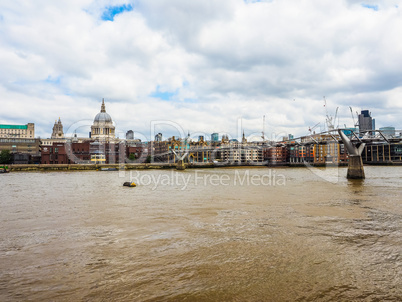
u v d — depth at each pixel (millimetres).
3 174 106438
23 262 15953
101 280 13648
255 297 12000
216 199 39031
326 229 22641
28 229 23172
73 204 35312
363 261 15922
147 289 12734
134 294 12305
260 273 14336
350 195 42594
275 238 20219
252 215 28125
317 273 14336
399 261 15938
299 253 17172
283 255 16828
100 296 12156
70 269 14945
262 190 49844
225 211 30281
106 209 31703
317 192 46406
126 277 13945
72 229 23078
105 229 23016
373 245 18688
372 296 12117
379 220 25750
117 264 15586
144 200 38406
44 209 31891
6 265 15539
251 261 15906
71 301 11750
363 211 30000
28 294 12320
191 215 28281
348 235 20922
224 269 14836
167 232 21969
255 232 21812
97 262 15898
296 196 41750
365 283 13281
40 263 15789
